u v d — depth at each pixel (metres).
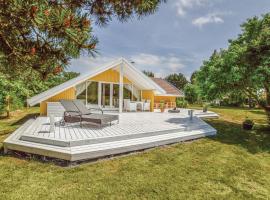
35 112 19.61
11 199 4.32
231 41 14.82
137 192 4.80
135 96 20.69
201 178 5.74
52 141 6.81
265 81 11.95
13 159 6.52
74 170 5.78
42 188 4.79
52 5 2.43
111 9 3.09
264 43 11.12
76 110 10.63
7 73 3.11
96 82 17.75
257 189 5.36
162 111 19.42
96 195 4.60
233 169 6.59
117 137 7.76
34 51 2.53
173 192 4.90
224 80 12.52
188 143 9.43
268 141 11.00
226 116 20.58
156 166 6.39
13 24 2.40
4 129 11.39
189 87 35.72
